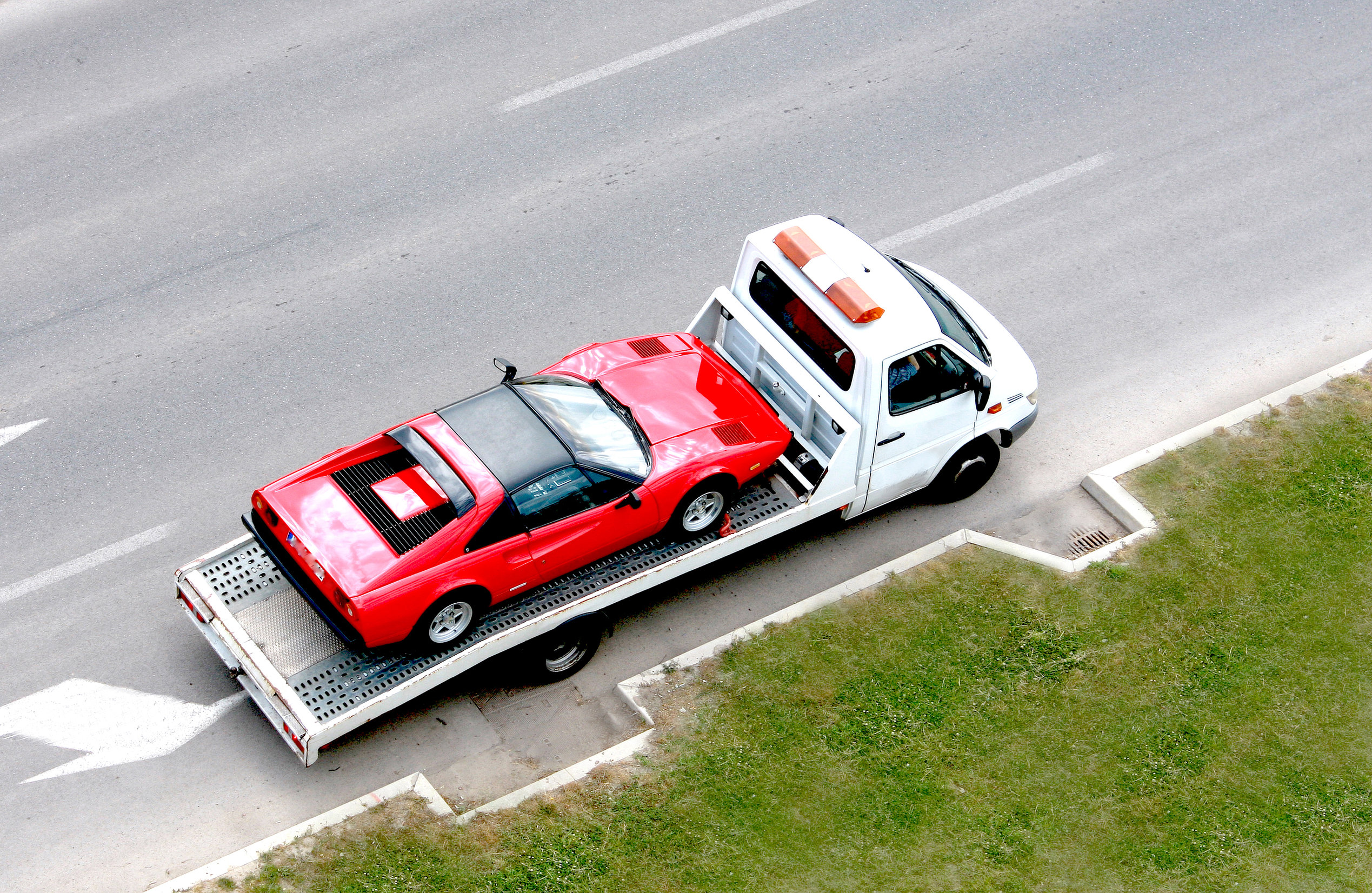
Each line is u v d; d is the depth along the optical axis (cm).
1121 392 1253
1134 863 895
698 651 1005
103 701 961
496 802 904
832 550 1109
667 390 1022
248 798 915
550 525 915
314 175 1384
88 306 1243
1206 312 1327
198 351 1212
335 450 1141
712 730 955
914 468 1077
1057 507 1162
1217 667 1015
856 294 983
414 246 1322
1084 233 1394
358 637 876
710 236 1355
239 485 1111
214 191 1360
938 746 953
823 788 923
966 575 1072
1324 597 1069
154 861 876
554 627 936
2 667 974
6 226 1309
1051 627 1036
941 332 1018
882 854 888
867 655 1009
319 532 880
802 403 1040
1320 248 1397
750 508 1030
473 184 1389
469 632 922
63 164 1375
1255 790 941
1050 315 1313
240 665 902
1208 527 1122
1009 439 1127
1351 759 961
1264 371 1275
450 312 1264
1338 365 1266
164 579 1041
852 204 1398
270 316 1247
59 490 1095
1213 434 1201
